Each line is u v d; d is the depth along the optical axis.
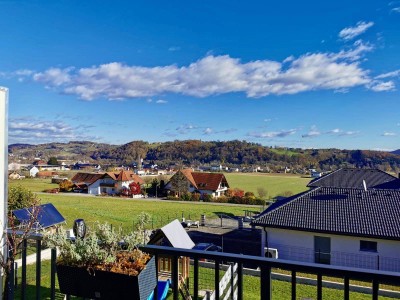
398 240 14.55
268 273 2.39
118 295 2.58
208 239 22.80
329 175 30.38
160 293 7.88
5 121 3.69
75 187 65.62
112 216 31.16
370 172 29.84
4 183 3.64
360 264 15.30
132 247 2.84
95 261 2.69
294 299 2.32
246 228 26.94
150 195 60.19
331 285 11.58
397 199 17.06
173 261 2.74
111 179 64.25
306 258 16.30
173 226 10.72
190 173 61.19
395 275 2.04
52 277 3.06
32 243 4.43
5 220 3.61
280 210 17.80
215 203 47.22
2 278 3.42
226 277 9.08
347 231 15.43
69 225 24.00
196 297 2.67
